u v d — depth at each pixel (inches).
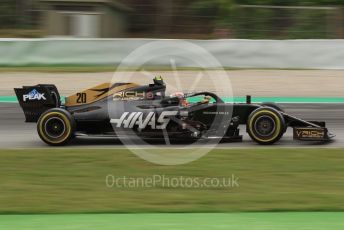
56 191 1063.0
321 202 986.1
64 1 4463.6
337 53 3176.7
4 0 4562.0
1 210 941.8
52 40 3223.4
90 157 1330.0
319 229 823.7
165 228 832.3
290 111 2156.7
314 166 1242.6
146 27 4825.3
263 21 4256.9
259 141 1435.8
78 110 1457.9
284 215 909.2
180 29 4702.3
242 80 2928.2
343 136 1619.1
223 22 4397.1
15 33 4389.8
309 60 3196.4
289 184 1106.7
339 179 1143.0
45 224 854.5
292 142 1507.1
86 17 4512.8
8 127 1808.6
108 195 1036.5
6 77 2950.3
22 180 1143.0
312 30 4106.8
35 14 4537.4
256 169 1218.0
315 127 1470.2
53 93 1505.9
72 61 3235.7
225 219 883.4
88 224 854.5
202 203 984.3
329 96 2586.1
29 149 1425.9
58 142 1443.2
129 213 925.8
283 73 3093.0
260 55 3211.1
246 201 994.7
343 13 4101.9
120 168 1233.4
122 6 4724.4
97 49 3240.7
